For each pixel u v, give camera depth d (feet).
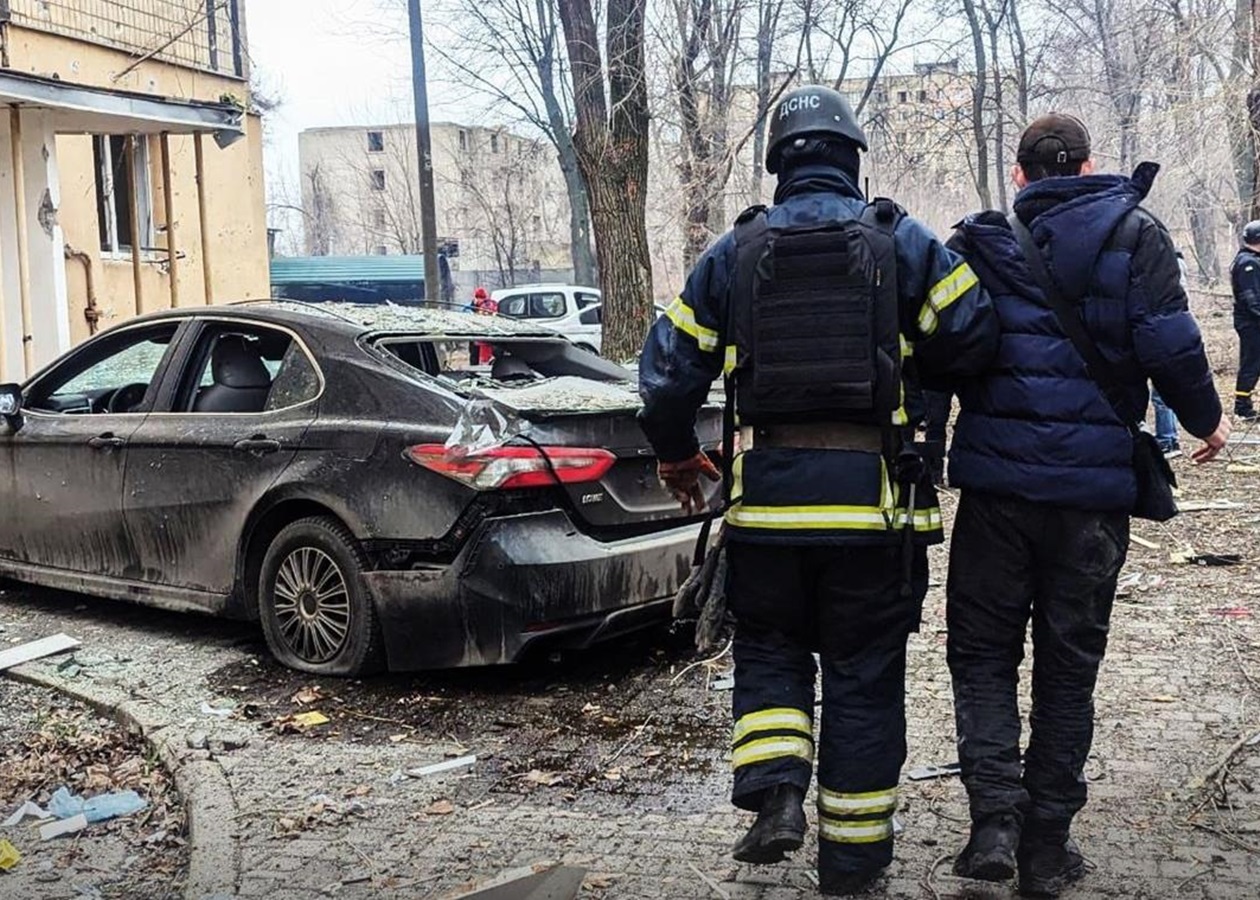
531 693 16.61
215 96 52.03
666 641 18.80
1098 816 12.15
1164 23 76.95
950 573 10.93
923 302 10.19
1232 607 19.45
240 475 17.88
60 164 42.98
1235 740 14.02
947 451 11.26
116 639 19.62
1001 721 10.47
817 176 10.58
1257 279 40.34
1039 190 10.46
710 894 10.89
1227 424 10.76
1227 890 10.62
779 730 10.43
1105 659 17.02
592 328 75.41
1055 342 10.23
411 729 15.42
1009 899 10.61
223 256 53.62
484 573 15.55
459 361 20.95
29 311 36.35
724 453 10.77
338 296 124.98
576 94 41.83
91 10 44.14
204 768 14.10
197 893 11.23
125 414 19.84
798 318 10.11
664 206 77.41
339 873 11.60
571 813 12.80
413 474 16.01
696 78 64.80
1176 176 76.59
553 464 15.71
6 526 21.44
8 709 16.81
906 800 12.67
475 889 10.58
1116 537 10.43
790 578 10.48
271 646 17.81
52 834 13.06
